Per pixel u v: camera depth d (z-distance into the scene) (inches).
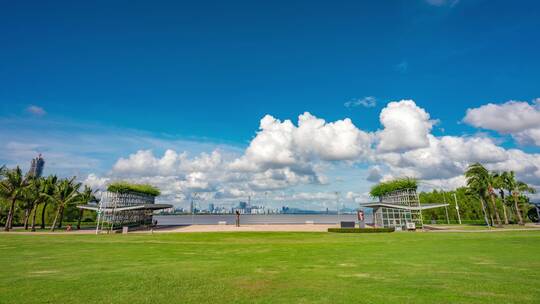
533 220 2728.8
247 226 2288.4
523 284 414.0
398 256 684.1
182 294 378.3
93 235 1427.2
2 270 541.3
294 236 1312.7
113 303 345.7
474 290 385.1
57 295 375.9
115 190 1818.4
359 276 476.1
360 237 1237.7
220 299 356.8
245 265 585.3
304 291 387.9
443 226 2124.8
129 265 590.6
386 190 2135.8
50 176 2073.1
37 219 2566.4
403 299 348.8
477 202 2728.8
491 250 763.4
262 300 351.3
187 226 2305.6
